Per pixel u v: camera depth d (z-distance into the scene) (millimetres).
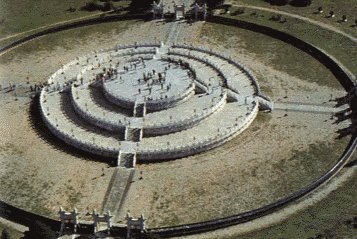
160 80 146250
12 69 162375
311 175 121688
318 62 158375
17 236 110188
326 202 114812
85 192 119875
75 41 174000
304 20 175375
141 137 131375
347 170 122562
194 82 145000
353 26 171625
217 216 112875
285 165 124688
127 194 118938
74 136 132375
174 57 158375
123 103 139500
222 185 120250
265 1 186750
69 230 110812
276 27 172625
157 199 117500
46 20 183750
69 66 158750
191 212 114125
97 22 182125
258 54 163250
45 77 157875
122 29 178250
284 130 134750
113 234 109812
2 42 173750
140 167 125688
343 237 106000
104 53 163750
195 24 178375
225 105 141375
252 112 137875
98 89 147875
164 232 109188
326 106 141500
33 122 141500
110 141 131375
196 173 123562
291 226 109938
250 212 111875
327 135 132500
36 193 120312
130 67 153750
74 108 142625
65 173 125062
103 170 125250
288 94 146375
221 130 132500
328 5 182875
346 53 159625
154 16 182000
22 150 132500
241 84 148375
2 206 117688
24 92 152375
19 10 189375
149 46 165375
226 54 162000
